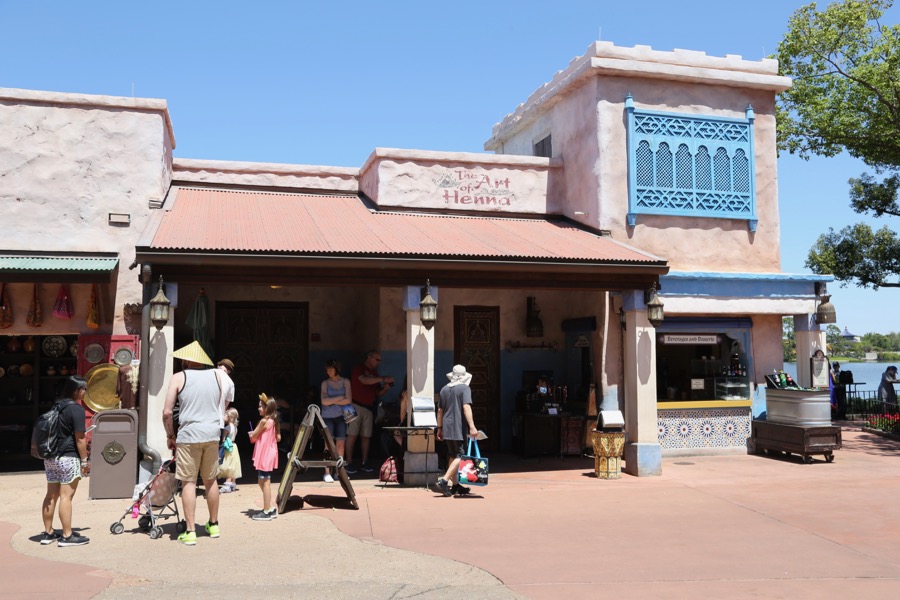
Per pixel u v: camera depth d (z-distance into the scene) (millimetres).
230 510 9023
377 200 13867
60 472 7211
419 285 10797
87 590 5879
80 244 12141
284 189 14984
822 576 6453
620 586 6137
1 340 13344
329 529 8008
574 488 10555
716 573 6516
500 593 5926
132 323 12227
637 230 13516
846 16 17953
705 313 13258
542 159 14719
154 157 12602
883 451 14227
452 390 10094
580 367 14523
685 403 13578
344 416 11297
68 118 12273
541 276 11305
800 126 19297
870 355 87312
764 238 14312
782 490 10336
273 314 14758
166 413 7562
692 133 13961
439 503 9461
